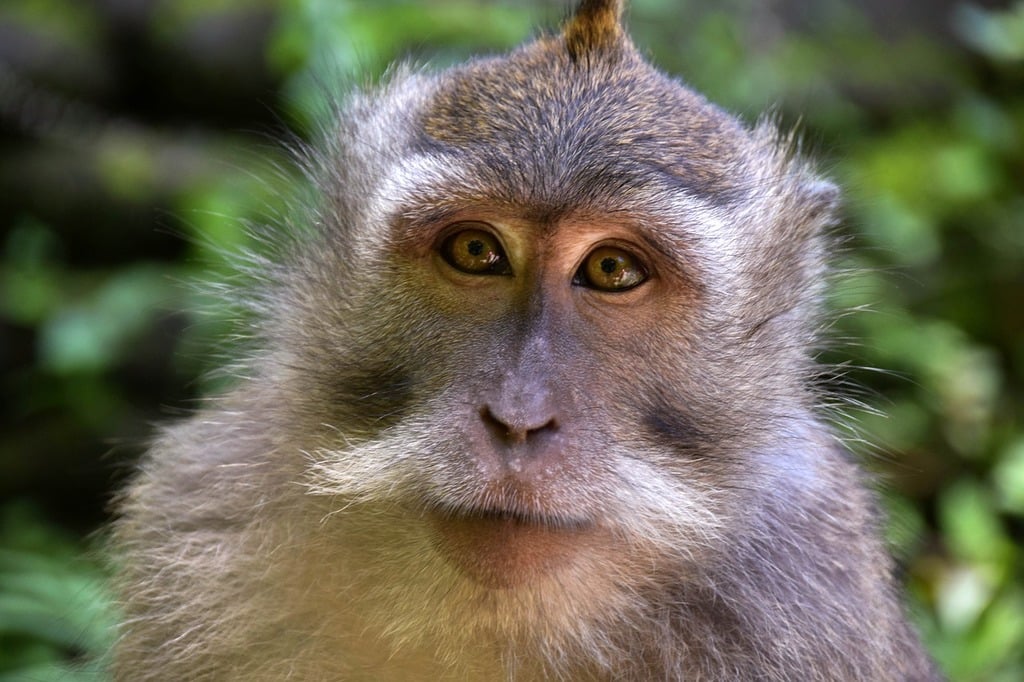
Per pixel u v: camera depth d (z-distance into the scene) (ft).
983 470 54.29
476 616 26.37
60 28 63.72
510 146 26.61
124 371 57.16
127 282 57.57
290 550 29.25
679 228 26.73
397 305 27.22
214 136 64.80
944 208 62.03
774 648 29.01
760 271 29.27
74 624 42.50
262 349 32.07
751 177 29.35
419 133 28.43
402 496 26.35
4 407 57.67
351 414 27.99
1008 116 66.95
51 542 53.42
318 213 31.50
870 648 29.50
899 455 53.88
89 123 62.90
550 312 26.30
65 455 56.65
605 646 27.89
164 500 31.45
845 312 33.78
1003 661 45.70
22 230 60.59
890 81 66.80
